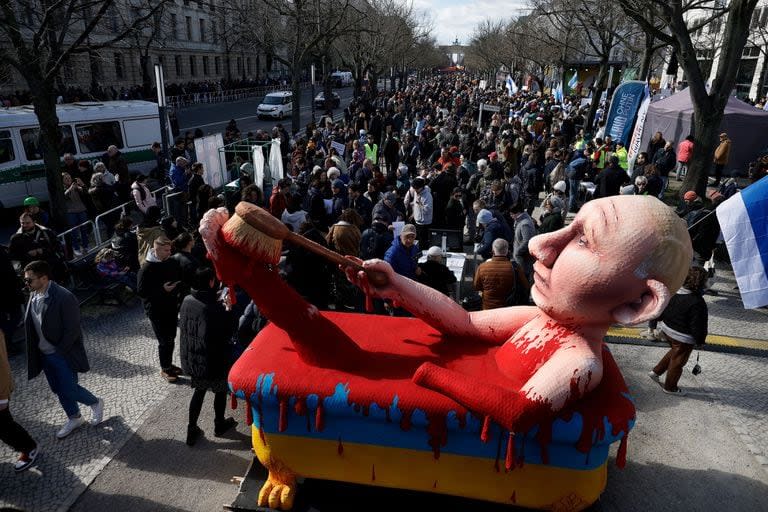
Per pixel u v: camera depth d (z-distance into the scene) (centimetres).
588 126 2372
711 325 745
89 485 448
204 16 5188
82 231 1029
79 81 3519
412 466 356
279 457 377
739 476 460
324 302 595
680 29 1162
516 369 340
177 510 422
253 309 560
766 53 2558
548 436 321
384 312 625
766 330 730
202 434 511
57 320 478
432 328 417
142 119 1542
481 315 391
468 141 1584
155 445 496
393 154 1652
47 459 478
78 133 1386
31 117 1251
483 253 762
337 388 342
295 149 1484
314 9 2266
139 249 761
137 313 779
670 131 1756
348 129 1977
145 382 602
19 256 748
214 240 323
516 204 774
